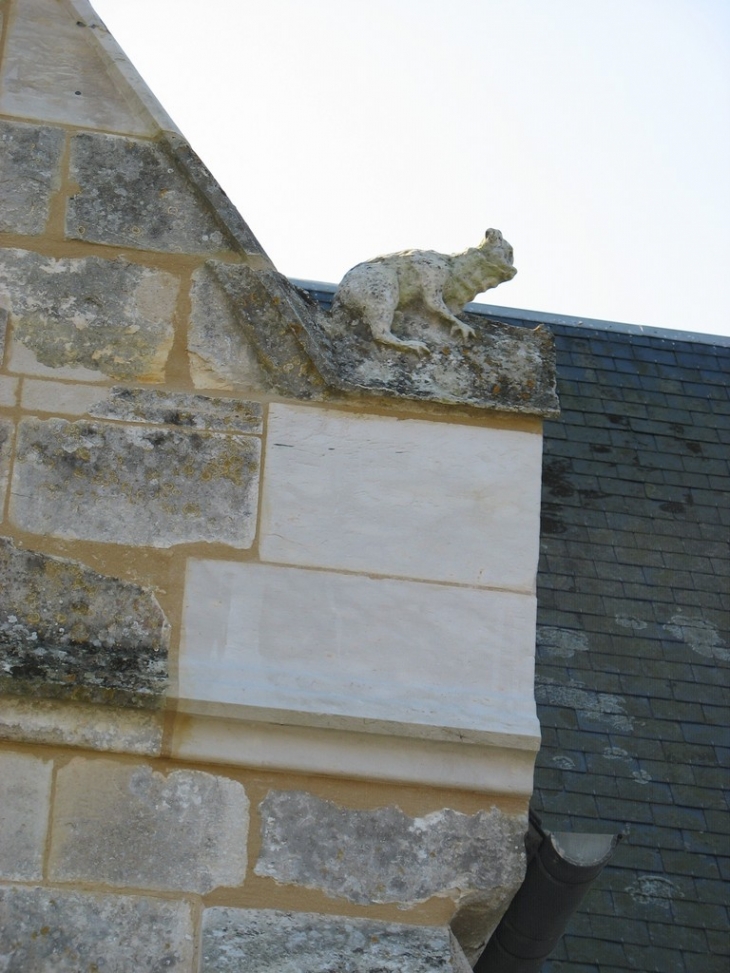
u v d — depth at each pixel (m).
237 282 7.70
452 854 7.00
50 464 7.32
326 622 7.24
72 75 8.07
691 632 13.51
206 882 6.83
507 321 17.02
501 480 7.57
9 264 7.62
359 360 7.68
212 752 6.96
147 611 7.15
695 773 12.31
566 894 7.40
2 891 6.72
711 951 11.12
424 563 7.38
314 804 7.00
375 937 6.83
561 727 12.41
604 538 14.27
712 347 17.14
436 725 7.08
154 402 7.47
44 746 6.93
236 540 7.31
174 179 7.88
